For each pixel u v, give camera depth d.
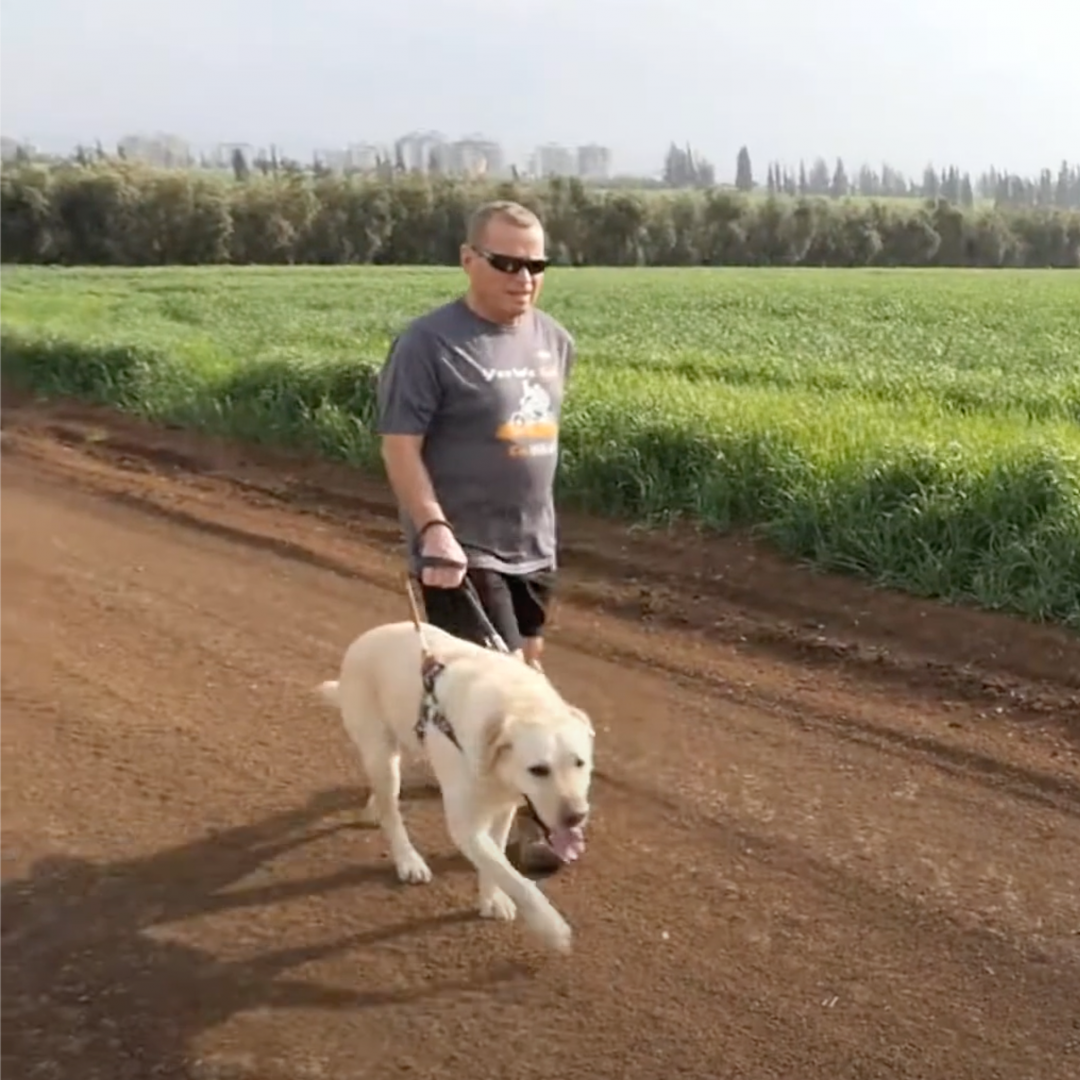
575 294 35.25
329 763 5.66
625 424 10.43
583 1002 3.90
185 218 61.03
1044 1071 3.56
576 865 4.72
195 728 6.05
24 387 17.95
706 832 4.95
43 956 4.19
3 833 5.02
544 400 4.71
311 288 37.47
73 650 7.16
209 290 36.53
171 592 8.31
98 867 4.77
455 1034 3.76
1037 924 4.27
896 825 4.97
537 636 5.06
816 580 7.95
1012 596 7.21
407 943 4.25
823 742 5.79
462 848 4.06
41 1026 3.82
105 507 10.99
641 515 9.58
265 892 4.59
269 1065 3.63
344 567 8.90
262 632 7.47
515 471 4.66
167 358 16.72
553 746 3.79
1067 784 5.30
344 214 63.62
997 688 6.32
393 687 4.48
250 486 11.67
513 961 4.13
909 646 6.94
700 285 40.97
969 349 19.83
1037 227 78.62
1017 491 7.91
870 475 8.48
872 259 75.69
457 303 4.60
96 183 60.25
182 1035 3.77
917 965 4.06
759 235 73.44
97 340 18.22
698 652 7.04
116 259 60.69
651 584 8.23
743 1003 3.88
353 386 13.38
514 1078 3.56
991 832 4.91
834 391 14.05
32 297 32.91
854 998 3.89
